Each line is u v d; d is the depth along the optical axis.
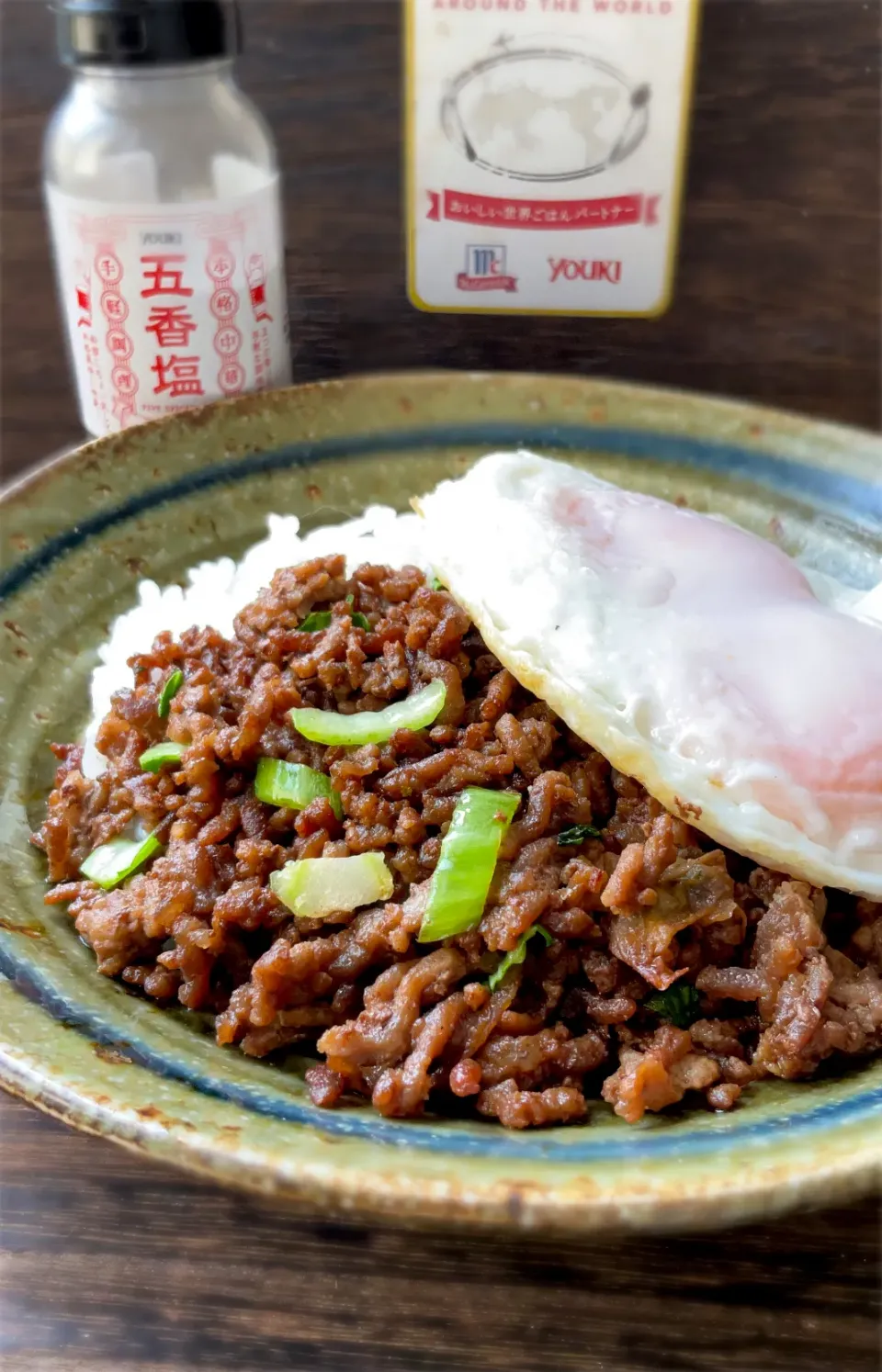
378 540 0.25
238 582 0.25
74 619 0.24
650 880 0.19
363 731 0.20
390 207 0.28
